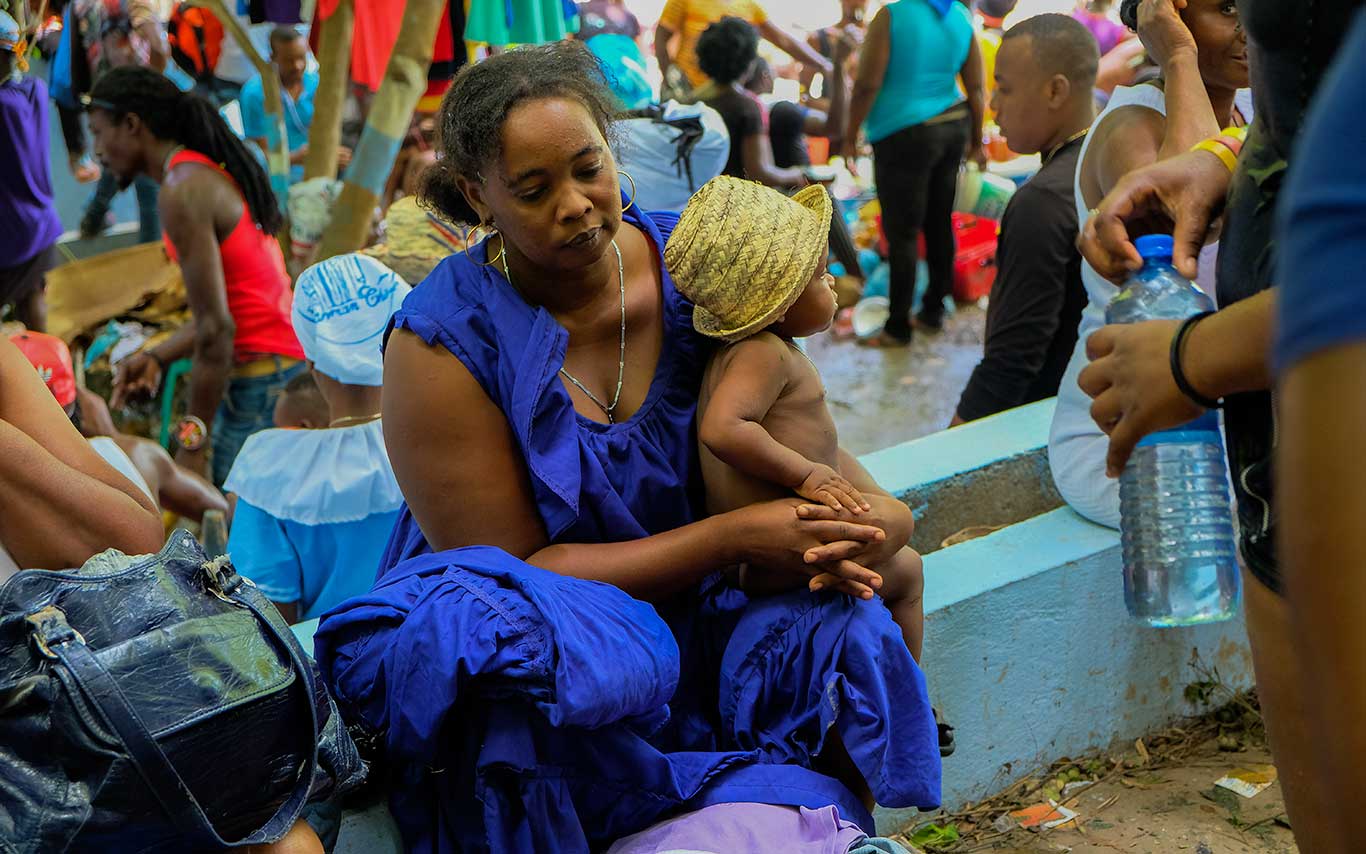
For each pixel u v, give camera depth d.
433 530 2.26
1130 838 2.80
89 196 8.96
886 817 2.87
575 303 2.29
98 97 4.64
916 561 2.47
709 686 2.44
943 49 6.27
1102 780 3.05
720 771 2.21
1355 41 0.73
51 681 1.60
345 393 3.07
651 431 2.36
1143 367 1.63
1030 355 4.07
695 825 2.12
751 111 6.02
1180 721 3.26
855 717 2.21
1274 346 0.75
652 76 8.38
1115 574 3.08
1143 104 3.02
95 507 1.89
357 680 2.08
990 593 2.87
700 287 2.20
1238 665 3.31
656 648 2.10
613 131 2.25
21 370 1.97
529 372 2.17
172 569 1.79
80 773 1.62
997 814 2.93
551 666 1.98
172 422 5.14
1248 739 3.18
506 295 2.23
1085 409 3.20
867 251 7.27
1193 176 1.94
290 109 7.03
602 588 2.15
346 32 5.36
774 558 2.23
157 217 7.48
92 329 5.49
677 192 4.48
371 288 3.05
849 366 6.59
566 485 2.18
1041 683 3.00
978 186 7.20
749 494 2.30
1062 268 4.01
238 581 1.83
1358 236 0.69
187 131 4.66
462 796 2.10
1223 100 3.05
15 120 5.11
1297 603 0.74
